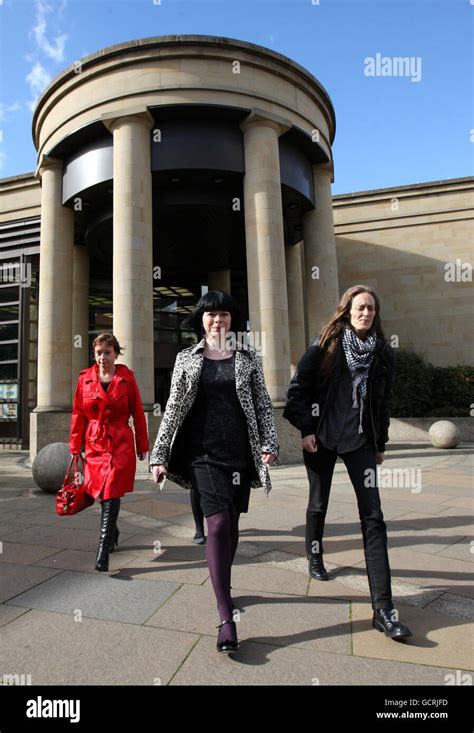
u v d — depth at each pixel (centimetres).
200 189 1221
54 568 389
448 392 1836
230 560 271
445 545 444
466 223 2020
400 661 244
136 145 1098
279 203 1141
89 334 1866
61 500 406
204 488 278
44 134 1302
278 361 1098
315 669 238
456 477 854
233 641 247
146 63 1105
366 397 314
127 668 241
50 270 1302
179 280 1941
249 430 293
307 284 1381
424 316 2028
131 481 410
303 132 1212
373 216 2111
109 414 410
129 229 1072
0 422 1697
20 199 1770
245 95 1120
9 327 1744
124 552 432
